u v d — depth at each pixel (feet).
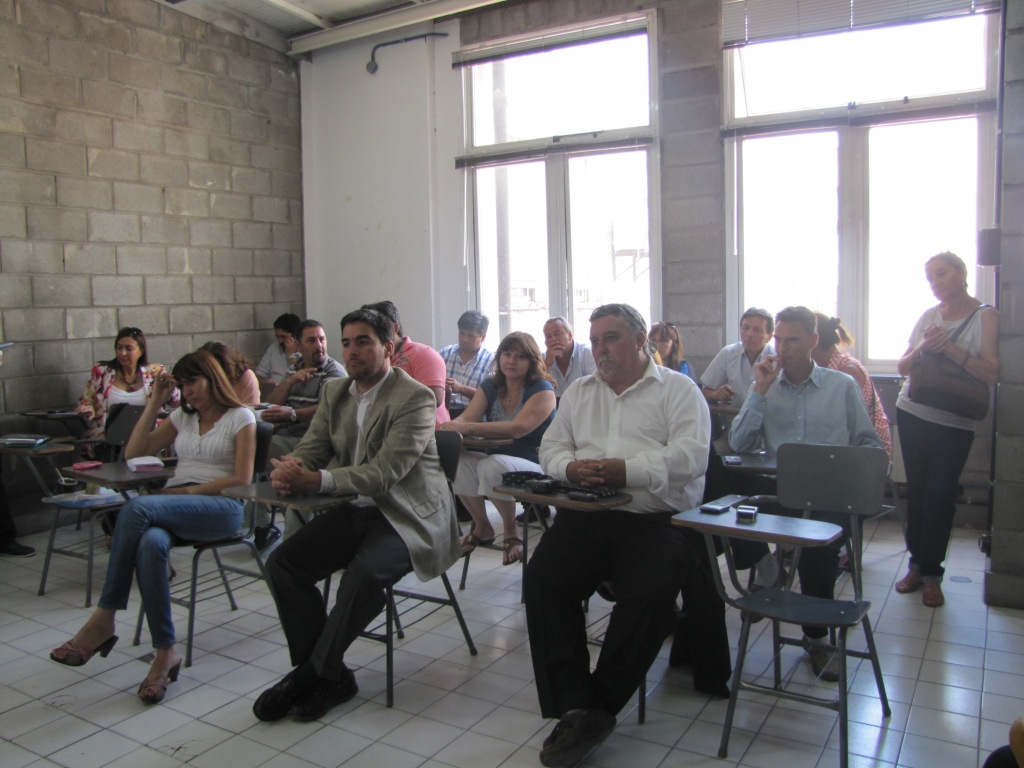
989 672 8.89
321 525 8.65
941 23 14.42
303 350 16.43
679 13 16.34
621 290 17.66
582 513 8.25
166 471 10.11
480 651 9.73
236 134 19.07
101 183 16.33
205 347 10.62
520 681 8.93
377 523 8.77
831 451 8.09
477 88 18.97
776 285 16.12
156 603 8.71
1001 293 10.63
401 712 8.25
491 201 18.97
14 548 13.84
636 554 7.64
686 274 16.75
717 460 9.25
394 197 19.99
